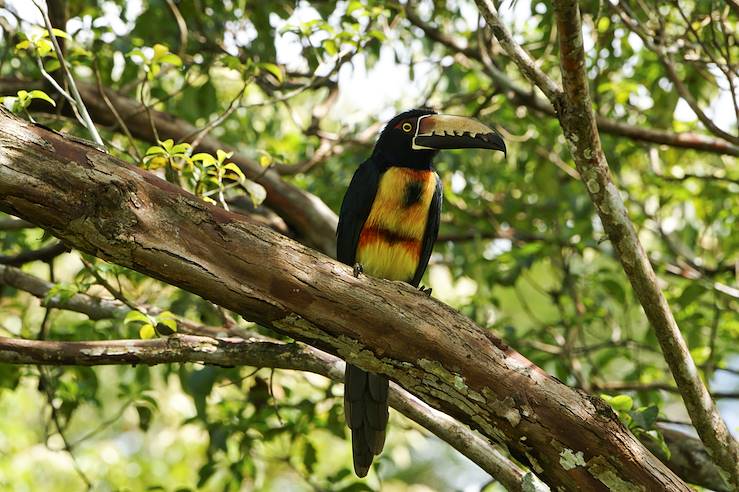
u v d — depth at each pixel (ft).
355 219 31.81
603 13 37.68
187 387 34.37
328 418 36.52
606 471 21.75
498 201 48.85
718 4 34.45
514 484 24.94
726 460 24.21
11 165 20.02
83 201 20.48
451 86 44.70
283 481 59.72
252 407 39.19
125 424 65.10
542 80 23.04
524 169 46.65
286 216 41.47
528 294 69.72
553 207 45.32
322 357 26.58
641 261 23.21
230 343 26.45
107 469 56.29
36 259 36.70
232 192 39.78
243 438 36.42
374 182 31.35
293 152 47.73
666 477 21.81
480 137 30.66
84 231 20.65
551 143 43.98
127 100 40.11
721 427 24.03
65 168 20.39
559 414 21.80
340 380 26.68
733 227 46.03
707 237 49.98
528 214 46.39
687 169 49.32
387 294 22.09
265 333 36.32
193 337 26.32
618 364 54.60
